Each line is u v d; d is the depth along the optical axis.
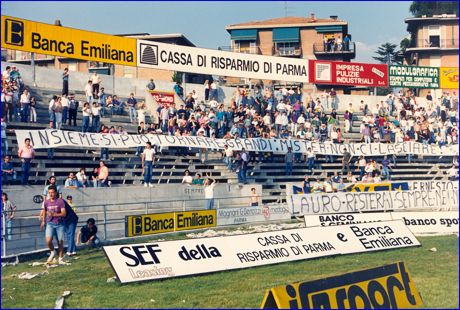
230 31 80.25
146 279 15.28
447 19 72.69
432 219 25.28
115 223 21.69
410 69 45.31
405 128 40.53
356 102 46.31
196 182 29.62
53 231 17.88
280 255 17.98
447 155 38.91
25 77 33.94
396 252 19.83
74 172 27.78
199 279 15.66
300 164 36.41
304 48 79.00
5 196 19.66
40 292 14.16
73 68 70.50
